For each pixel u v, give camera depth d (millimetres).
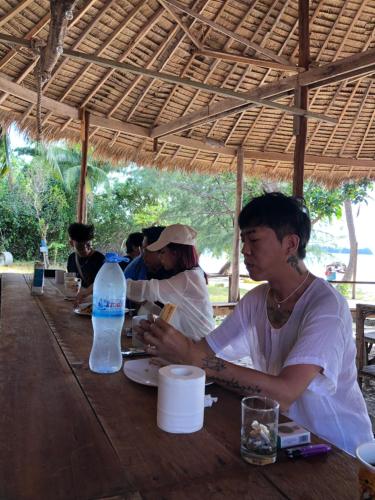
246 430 869
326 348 1155
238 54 4859
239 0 4344
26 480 767
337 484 791
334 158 6508
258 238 1310
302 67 3973
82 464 825
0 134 6152
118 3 4180
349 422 1279
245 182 13852
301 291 1345
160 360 1402
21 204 15156
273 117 6008
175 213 15578
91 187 14477
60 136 5500
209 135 6160
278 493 757
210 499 733
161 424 979
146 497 732
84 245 3826
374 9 4398
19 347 1602
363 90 5512
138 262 2898
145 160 6285
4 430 952
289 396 1104
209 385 1277
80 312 2225
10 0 3793
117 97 5246
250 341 1526
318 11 4422
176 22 4531
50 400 1123
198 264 2139
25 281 3934
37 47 2965
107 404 1108
